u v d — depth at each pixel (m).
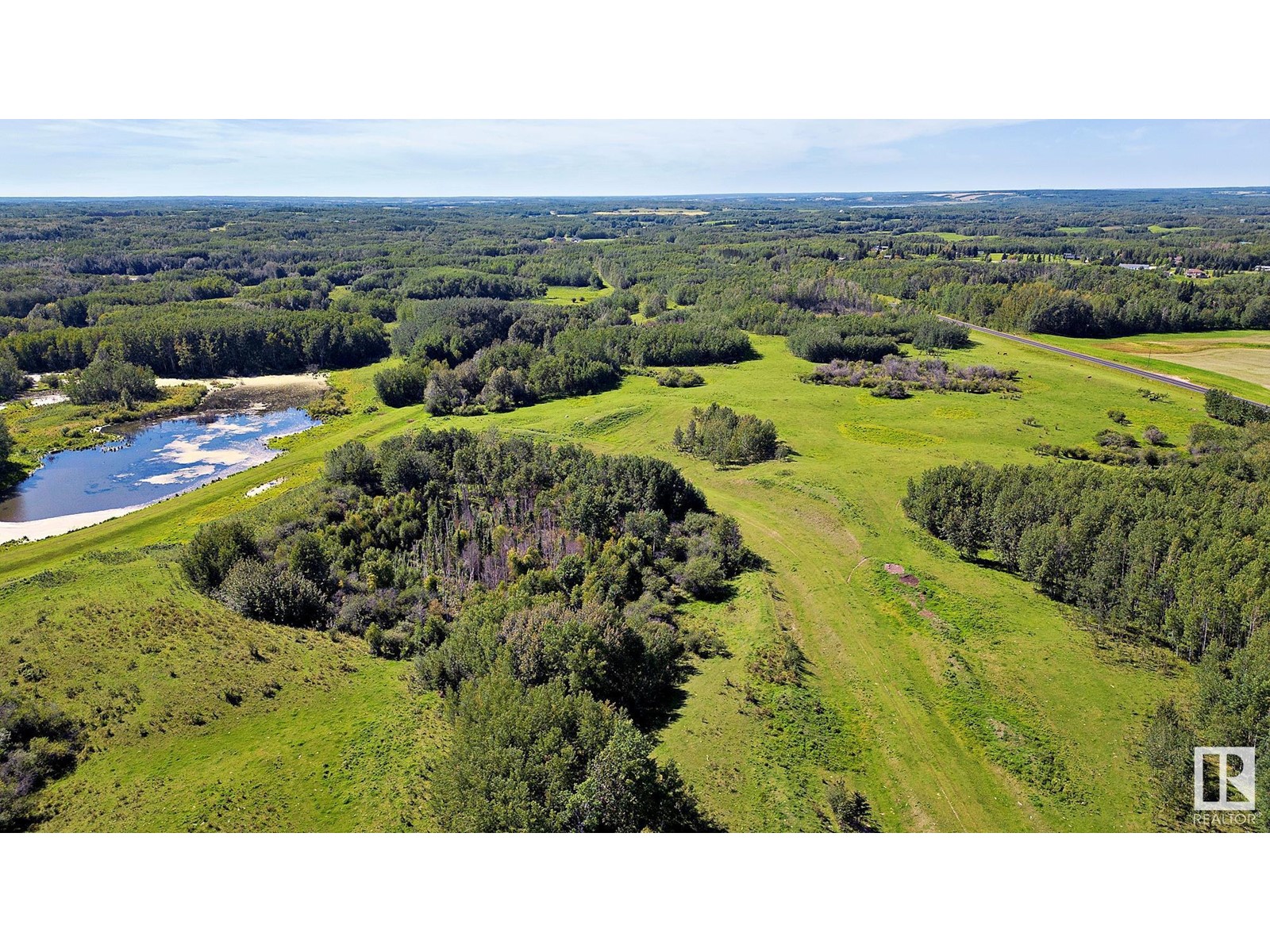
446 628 47.44
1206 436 85.69
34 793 32.03
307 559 53.16
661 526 61.19
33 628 44.97
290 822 30.34
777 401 106.25
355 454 73.56
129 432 106.56
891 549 60.38
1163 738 35.28
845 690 42.25
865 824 32.31
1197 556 46.44
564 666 38.12
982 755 37.00
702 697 40.38
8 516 79.19
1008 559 56.75
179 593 50.91
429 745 35.44
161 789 32.25
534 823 26.41
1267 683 34.72
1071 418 98.50
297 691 40.62
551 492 67.56
